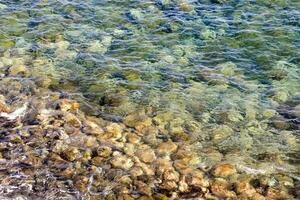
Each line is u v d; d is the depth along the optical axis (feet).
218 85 57.77
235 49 64.08
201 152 47.52
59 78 58.65
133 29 68.39
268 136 49.98
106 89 56.90
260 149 48.14
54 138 47.96
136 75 59.41
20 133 48.44
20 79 57.88
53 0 75.36
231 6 73.31
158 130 50.47
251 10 72.18
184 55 63.16
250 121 52.13
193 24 69.15
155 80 58.65
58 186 42.27
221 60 62.23
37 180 42.73
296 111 53.57
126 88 57.21
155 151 47.21
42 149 46.37
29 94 55.21
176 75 59.47
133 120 51.83
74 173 43.75
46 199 40.86
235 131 50.70
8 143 46.88
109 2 74.90
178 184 43.16
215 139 49.49
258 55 62.95
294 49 63.82
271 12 71.51
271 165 45.98
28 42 65.21
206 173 44.68
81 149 46.62
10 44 64.59
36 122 50.37
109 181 43.09
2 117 50.80
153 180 43.45
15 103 53.31
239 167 45.57
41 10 72.49
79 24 69.46
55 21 69.92
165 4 74.08
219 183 43.50
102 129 50.01
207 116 52.85
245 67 61.00
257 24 68.69
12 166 44.06
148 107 54.03
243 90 57.00
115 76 59.21
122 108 53.78
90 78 58.85
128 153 46.62
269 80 58.70
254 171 45.11
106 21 70.23
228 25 68.69
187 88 57.31
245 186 43.19
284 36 66.13
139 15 71.36
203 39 66.08
